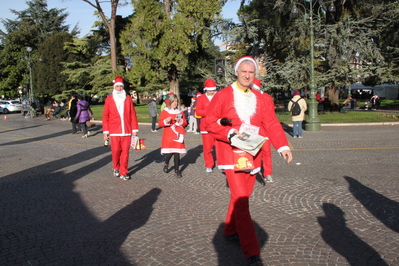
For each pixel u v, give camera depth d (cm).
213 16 2502
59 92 4328
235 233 417
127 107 727
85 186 685
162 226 472
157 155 1034
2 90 5219
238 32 2447
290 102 1405
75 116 1538
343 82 2419
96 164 903
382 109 3506
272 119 364
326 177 726
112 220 496
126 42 2719
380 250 389
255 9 2672
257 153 364
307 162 891
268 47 2667
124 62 4275
